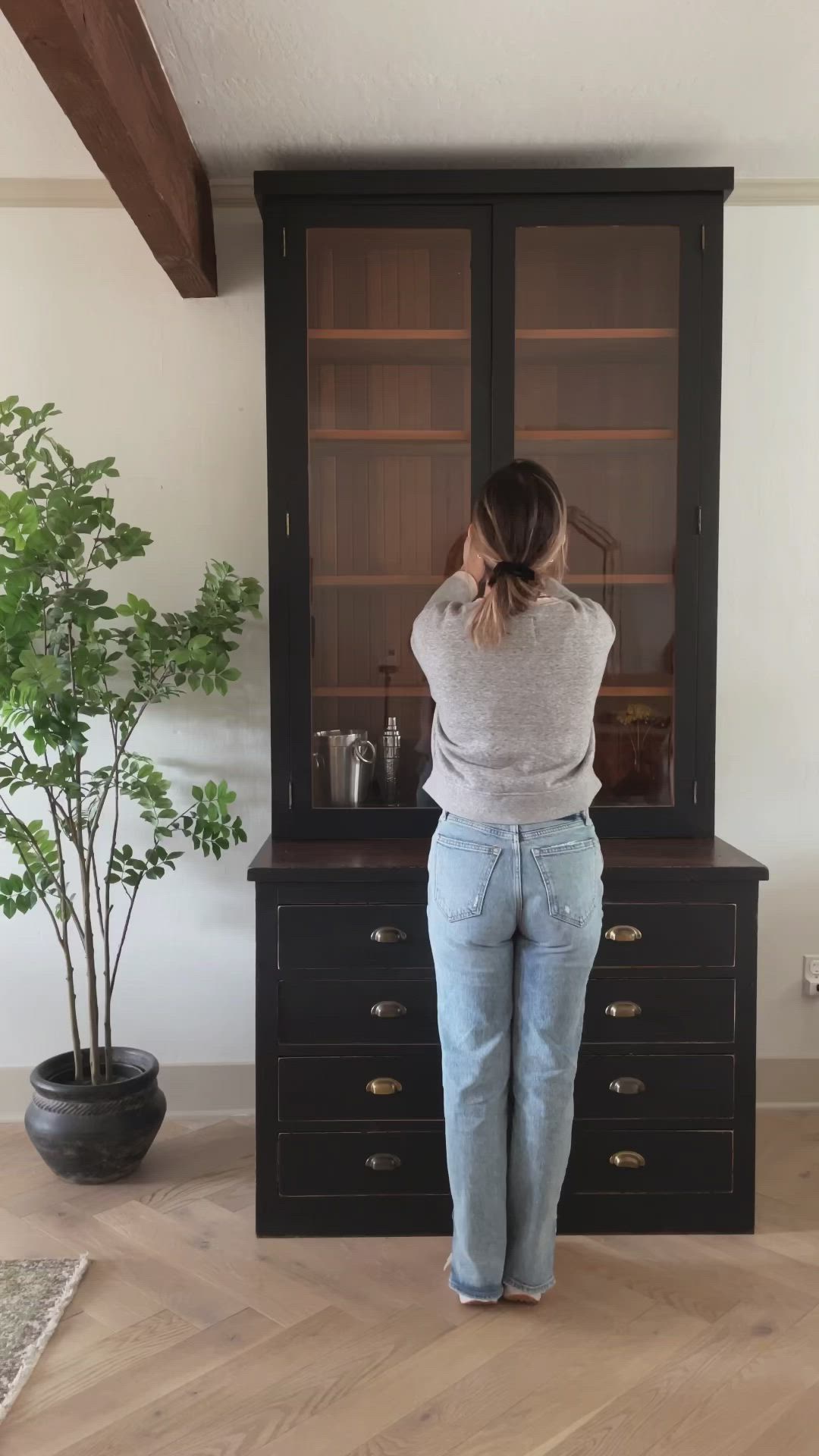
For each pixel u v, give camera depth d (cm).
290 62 209
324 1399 177
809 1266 218
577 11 193
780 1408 175
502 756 193
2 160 257
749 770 291
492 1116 199
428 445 254
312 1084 230
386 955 229
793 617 287
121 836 286
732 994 230
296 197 244
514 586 192
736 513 284
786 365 281
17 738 253
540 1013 197
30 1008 288
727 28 199
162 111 211
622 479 253
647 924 229
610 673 256
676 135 245
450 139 244
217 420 279
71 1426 171
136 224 223
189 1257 221
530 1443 167
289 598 252
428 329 250
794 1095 296
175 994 290
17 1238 227
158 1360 187
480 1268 200
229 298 277
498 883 192
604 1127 230
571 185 242
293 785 256
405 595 256
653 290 249
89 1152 244
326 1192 230
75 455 279
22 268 275
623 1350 190
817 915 294
